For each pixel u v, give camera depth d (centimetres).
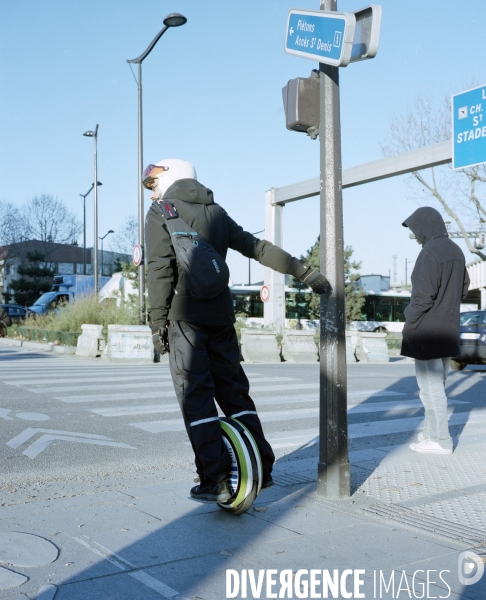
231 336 372
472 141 869
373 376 1263
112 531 342
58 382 1002
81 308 1984
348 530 350
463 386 1105
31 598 261
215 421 353
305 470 484
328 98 402
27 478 467
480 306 4294
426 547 327
